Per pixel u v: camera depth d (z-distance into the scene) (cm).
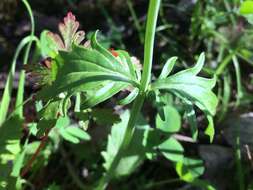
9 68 30
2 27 32
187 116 19
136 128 25
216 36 31
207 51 31
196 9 31
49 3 33
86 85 18
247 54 29
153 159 25
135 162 24
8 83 23
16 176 21
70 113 27
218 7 32
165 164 27
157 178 27
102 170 26
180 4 34
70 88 18
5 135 22
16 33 32
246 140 28
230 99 30
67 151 27
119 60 19
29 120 26
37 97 18
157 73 30
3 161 22
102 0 34
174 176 27
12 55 31
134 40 33
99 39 30
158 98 19
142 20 34
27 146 24
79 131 24
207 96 19
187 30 33
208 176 27
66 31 20
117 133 24
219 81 29
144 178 26
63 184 26
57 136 24
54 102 19
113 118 20
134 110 20
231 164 27
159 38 32
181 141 28
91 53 18
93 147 26
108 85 18
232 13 31
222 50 30
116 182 25
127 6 34
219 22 31
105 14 32
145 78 19
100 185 22
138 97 19
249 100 30
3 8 33
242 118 29
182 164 24
